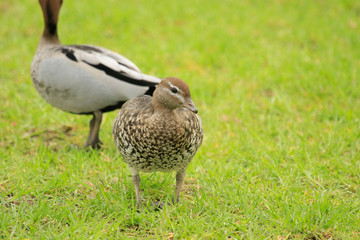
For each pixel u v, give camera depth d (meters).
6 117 11.54
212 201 7.99
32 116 11.42
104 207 7.71
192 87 13.00
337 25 17.44
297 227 7.24
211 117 11.58
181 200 8.05
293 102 12.50
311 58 14.98
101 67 9.55
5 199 7.92
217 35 16.50
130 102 7.68
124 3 18.81
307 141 10.40
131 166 7.58
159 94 6.84
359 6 19.62
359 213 7.66
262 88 13.23
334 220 7.36
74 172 8.99
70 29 16.72
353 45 15.98
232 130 11.05
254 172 9.10
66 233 6.81
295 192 8.41
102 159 9.55
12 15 17.69
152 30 16.83
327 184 8.87
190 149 7.23
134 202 8.02
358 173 9.13
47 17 10.54
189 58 14.81
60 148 10.28
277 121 11.50
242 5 19.20
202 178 8.77
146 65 14.19
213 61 14.83
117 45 15.72
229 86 13.30
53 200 7.77
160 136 6.89
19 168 8.84
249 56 15.05
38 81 10.07
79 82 9.57
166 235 7.07
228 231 7.14
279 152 9.91
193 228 7.19
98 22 17.19
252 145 10.16
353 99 12.62
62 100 9.95
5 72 13.78
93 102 9.76
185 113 7.20
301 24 17.56
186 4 19.03
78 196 8.21
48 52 10.05
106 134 10.93
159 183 8.55
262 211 7.64
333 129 10.79
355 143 10.27
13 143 10.37
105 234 6.96
